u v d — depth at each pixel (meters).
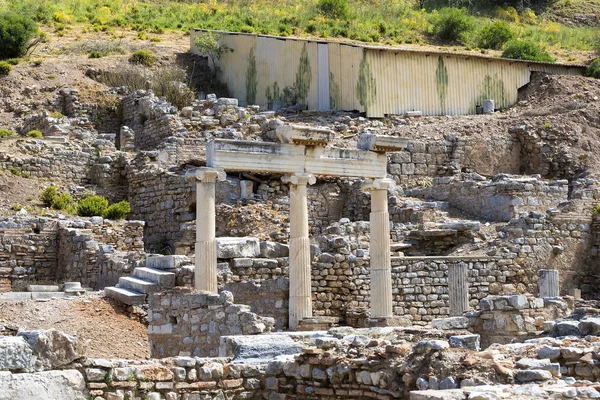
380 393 21.91
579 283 57.06
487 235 57.38
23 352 20.89
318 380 23.31
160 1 122.06
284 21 110.69
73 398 21.17
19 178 64.12
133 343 36.97
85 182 68.19
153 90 81.75
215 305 32.91
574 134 73.19
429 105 77.44
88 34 103.75
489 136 72.44
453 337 23.70
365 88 74.94
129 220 61.44
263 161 45.41
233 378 23.95
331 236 51.47
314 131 45.97
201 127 71.94
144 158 66.81
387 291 47.03
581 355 21.36
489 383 20.03
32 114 80.19
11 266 54.53
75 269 53.38
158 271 42.34
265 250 47.16
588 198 59.50
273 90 81.38
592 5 136.62
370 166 47.72
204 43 87.56
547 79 81.62
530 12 130.75
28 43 95.44
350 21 111.25
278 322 45.41
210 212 44.03
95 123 80.75
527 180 62.72
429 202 63.41
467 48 104.38
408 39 107.25
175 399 23.05
